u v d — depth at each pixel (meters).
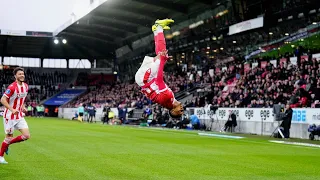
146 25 44.88
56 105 61.97
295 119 21.33
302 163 10.13
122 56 58.25
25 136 9.23
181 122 28.81
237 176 7.98
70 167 8.66
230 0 33.62
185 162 9.87
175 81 42.66
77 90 64.19
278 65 31.25
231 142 16.61
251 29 31.69
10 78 65.56
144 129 26.89
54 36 55.03
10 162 9.25
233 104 27.12
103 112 41.31
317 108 19.94
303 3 29.20
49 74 67.75
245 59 36.31
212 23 37.78
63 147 12.91
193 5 37.56
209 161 10.16
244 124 24.59
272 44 33.50
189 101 33.66
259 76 29.64
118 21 45.28
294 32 31.27
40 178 7.30
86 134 19.92
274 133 21.83
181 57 45.69
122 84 55.41
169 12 40.97
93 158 10.24
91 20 45.16
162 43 6.18
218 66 39.06
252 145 15.35
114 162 9.59
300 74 26.39
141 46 51.44
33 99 63.03
